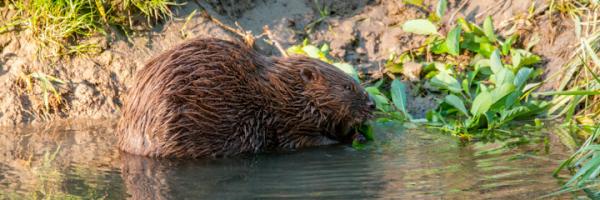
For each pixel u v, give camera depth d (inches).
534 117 432.8
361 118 396.8
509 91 408.5
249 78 378.3
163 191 301.0
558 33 471.8
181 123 362.6
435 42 481.7
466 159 341.7
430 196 284.5
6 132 417.4
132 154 367.9
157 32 475.2
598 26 462.3
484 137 388.8
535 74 453.7
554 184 297.0
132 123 370.9
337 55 482.6
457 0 507.5
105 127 426.6
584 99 431.8
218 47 376.5
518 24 482.6
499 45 477.7
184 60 369.1
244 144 375.2
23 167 342.0
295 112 388.2
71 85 454.9
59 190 304.0
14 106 442.0
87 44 462.3
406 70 471.8
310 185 304.8
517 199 278.7
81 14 464.8
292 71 390.9
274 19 500.7
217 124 367.9
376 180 309.4
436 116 426.0
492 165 329.4
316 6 510.3
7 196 295.9
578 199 277.1
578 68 439.8
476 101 406.0
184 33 474.6
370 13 508.1
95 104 454.9
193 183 313.4
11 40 461.4
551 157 340.5
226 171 335.0
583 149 311.4
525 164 329.7
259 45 481.7
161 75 366.9
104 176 326.3
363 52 488.4
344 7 512.4
